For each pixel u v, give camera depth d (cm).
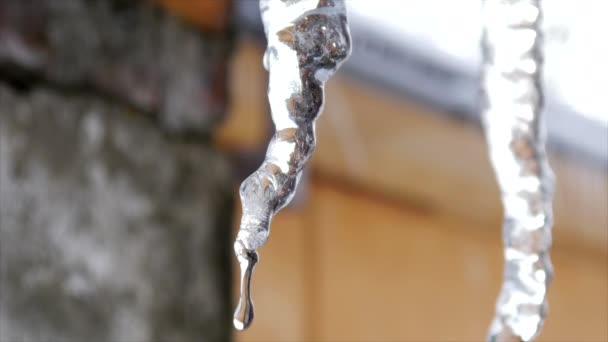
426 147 139
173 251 74
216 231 79
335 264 123
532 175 50
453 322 139
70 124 68
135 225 72
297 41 42
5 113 64
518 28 50
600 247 171
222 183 80
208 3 79
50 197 66
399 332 131
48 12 67
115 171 71
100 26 71
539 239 49
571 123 163
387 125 134
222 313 78
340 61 42
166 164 75
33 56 66
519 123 50
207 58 79
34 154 66
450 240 142
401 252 133
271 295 114
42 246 65
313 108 42
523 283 48
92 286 68
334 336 121
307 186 119
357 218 128
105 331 68
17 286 63
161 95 75
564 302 164
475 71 144
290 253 117
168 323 73
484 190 147
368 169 130
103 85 71
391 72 135
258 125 109
